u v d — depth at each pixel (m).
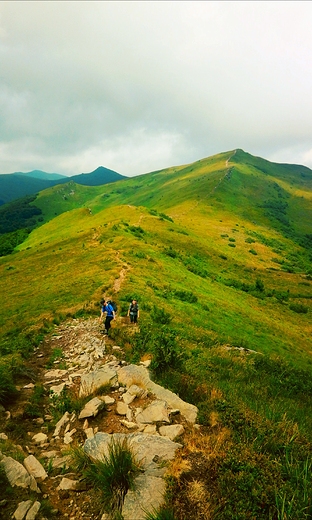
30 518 4.26
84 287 29.97
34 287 36.31
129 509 4.37
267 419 7.23
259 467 5.27
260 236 113.81
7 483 4.89
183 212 135.25
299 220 173.00
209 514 4.29
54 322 20.39
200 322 25.78
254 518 4.26
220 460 5.32
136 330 17.59
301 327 42.84
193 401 8.25
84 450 5.83
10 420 7.67
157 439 5.87
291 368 17.00
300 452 5.95
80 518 4.47
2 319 25.81
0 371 10.13
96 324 19.06
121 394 8.44
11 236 128.38
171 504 4.39
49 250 60.97
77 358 13.30
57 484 5.19
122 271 35.47
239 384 11.80
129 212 91.19
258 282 56.69
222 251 79.12
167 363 10.68
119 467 4.89
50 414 8.34
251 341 26.92
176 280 38.47
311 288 64.00
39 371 12.12
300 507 4.46
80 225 92.75
